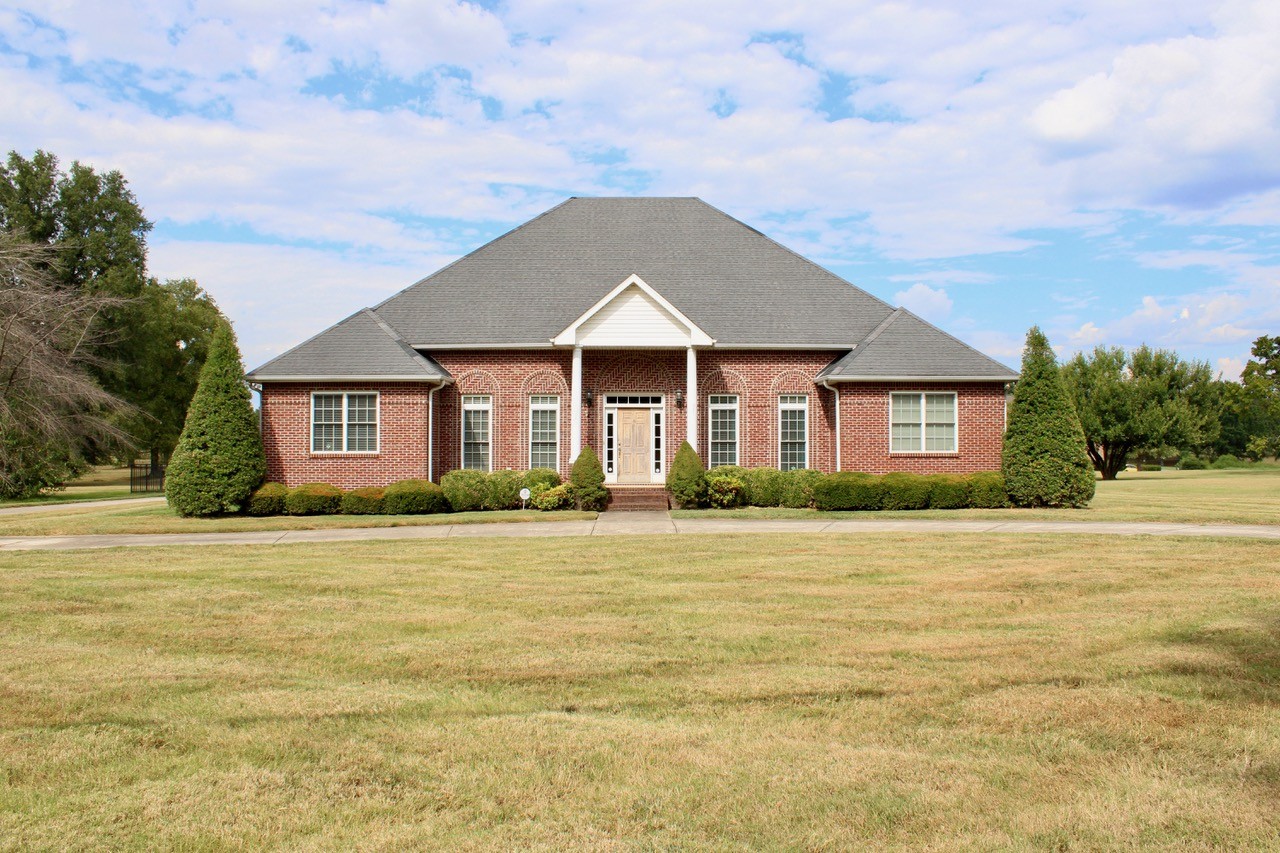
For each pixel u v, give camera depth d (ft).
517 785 19.08
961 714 23.18
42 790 19.01
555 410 94.27
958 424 89.92
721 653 29.63
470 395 93.86
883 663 28.14
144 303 169.27
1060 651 29.37
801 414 94.68
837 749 20.90
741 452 94.07
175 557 54.95
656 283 100.17
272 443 88.33
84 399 139.44
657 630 33.12
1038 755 20.40
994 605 37.37
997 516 74.18
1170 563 48.11
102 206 171.63
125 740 21.91
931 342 92.43
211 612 37.35
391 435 88.69
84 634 33.37
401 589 42.50
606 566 49.08
